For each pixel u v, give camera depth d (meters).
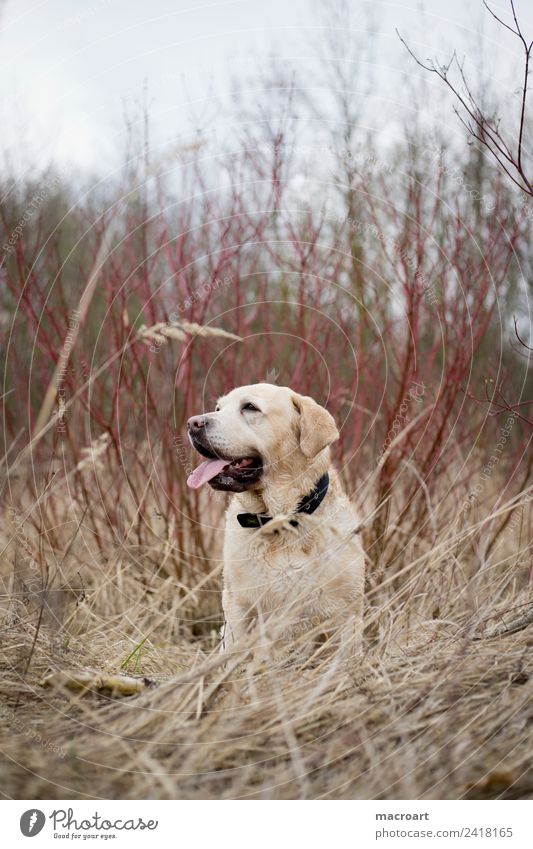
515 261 5.23
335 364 5.28
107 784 2.44
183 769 2.47
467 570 4.18
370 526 4.55
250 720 2.72
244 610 3.72
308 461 3.84
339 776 2.46
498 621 3.51
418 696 2.74
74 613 3.73
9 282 4.91
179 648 3.99
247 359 5.40
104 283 5.24
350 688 2.89
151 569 4.82
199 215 5.14
